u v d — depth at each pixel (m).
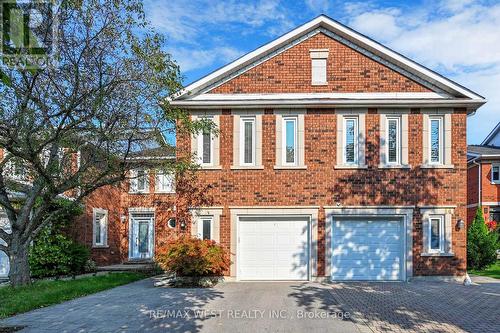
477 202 26.16
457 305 10.91
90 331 8.27
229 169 15.97
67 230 19.08
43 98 11.41
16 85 10.89
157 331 8.29
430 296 12.25
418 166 15.74
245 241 15.97
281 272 15.83
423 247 15.51
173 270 14.66
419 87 16.08
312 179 15.80
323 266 15.59
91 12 10.96
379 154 15.80
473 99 15.61
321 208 15.71
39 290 12.30
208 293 12.88
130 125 12.38
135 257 23.61
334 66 16.20
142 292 13.13
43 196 13.23
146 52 11.71
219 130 15.41
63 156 13.22
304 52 16.27
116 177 13.62
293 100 15.73
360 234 15.84
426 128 15.87
